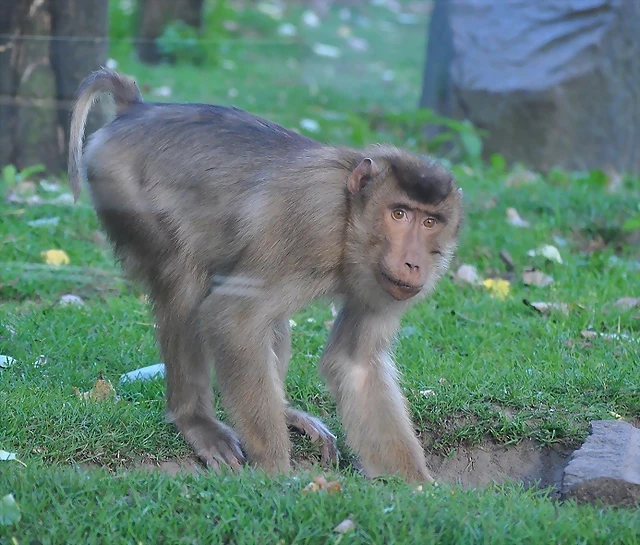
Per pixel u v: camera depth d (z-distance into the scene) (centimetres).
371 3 4009
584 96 2147
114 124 1011
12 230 1471
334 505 765
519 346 1212
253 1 3512
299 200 892
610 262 1527
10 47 1678
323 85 2744
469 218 1661
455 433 1015
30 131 1719
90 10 1716
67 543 710
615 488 835
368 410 965
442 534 733
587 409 1037
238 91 2483
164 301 974
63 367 1086
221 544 719
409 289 884
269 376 905
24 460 875
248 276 897
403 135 2327
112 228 1012
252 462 900
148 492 788
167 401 985
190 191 945
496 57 2230
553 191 1842
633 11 2150
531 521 761
